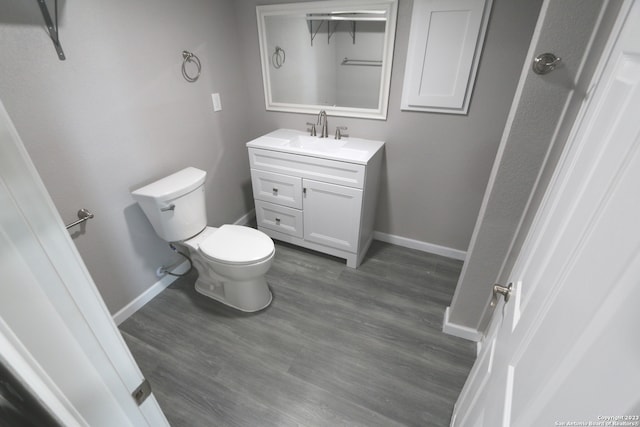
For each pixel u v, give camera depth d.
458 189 2.19
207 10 1.99
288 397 1.48
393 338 1.78
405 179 2.31
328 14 1.99
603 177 0.46
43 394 0.39
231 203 2.64
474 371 1.14
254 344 1.74
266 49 2.27
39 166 1.35
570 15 0.93
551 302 0.52
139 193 1.71
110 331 0.47
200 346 1.73
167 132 1.90
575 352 0.38
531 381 0.51
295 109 2.41
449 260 2.41
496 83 1.79
